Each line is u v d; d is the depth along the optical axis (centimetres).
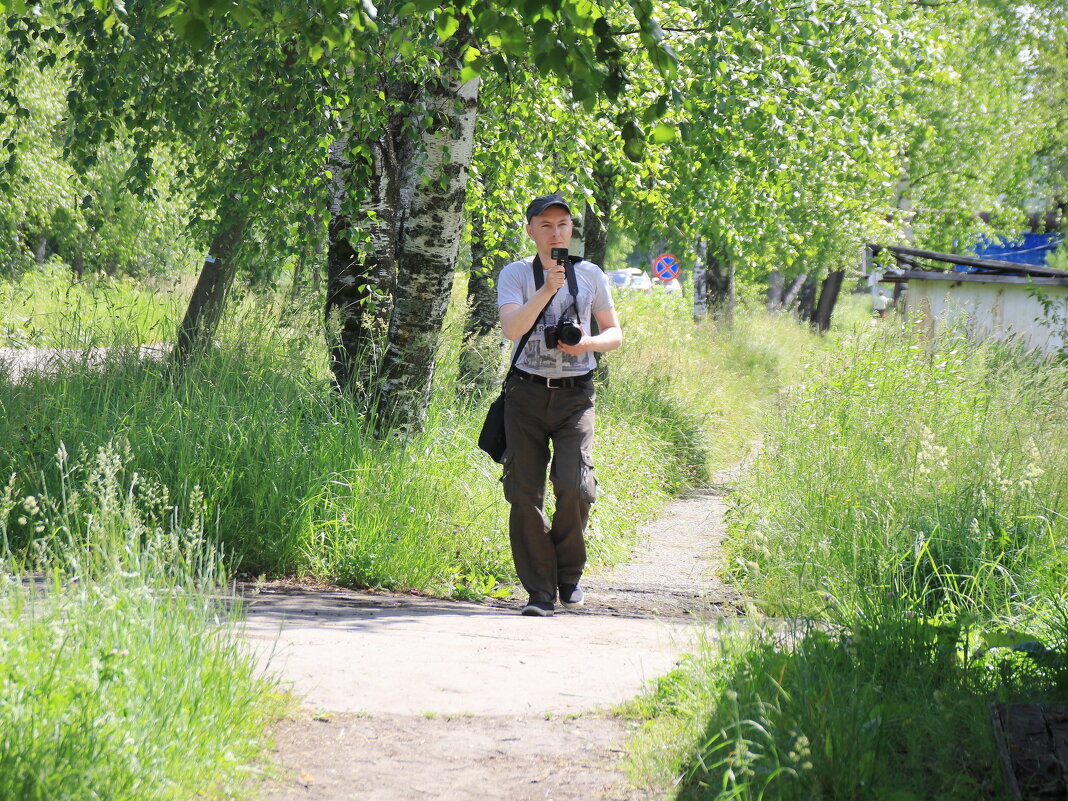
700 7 1608
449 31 659
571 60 614
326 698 592
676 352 2834
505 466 923
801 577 882
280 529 1022
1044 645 630
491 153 1534
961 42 3891
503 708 596
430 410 1277
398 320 1195
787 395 1616
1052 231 5256
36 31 1398
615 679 658
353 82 1163
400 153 1373
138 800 416
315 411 1182
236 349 1259
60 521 912
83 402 1155
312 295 1387
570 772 506
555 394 900
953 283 2973
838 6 1691
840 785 446
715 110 1594
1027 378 1463
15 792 382
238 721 518
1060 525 966
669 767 498
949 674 576
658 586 1166
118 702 466
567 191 1573
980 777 466
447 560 1095
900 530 940
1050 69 4194
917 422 1205
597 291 906
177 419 1109
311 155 1291
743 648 611
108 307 1383
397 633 762
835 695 520
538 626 843
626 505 1524
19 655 472
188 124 1385
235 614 685
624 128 652
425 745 537
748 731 496
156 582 622
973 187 4350
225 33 1311
